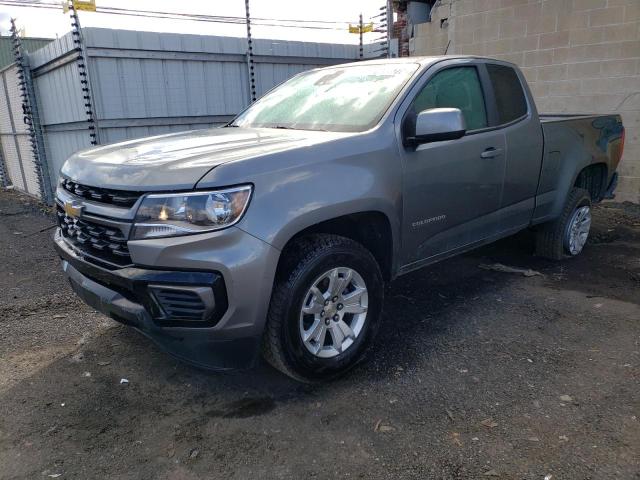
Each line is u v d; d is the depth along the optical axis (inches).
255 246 108.0
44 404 123.5
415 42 425.7
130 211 108.7
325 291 125.3
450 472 98.9
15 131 447.5
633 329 155.8
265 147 121.3
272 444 108.4
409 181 139.4
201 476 100.0
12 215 360.2
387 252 141.1
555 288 190.1
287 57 397.4
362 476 98.7
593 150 217.3
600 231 269.1
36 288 202.2
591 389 124.7
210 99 366.6
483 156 161.5
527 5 346.3
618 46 313.0
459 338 152.2
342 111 148.8
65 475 100.6
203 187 105.3
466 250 167.6
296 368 121.5
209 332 109.3
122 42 320.2
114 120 326.3
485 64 173.5
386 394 124.8
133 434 112.4
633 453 102.5
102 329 162.9
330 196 119.6
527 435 108.7
